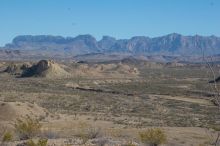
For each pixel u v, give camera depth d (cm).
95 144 2128
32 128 2644
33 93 8988
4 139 2191
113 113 6925
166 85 14925
